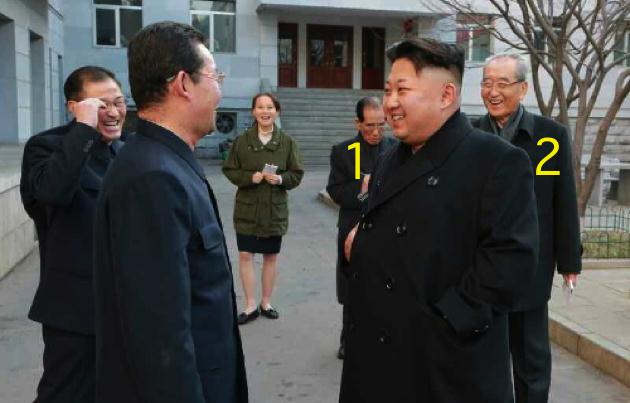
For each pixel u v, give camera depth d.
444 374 1.94
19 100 14.49
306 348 4.58
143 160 1.67
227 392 1.87
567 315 4.84
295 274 6.70
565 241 3.12
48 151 2.67
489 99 3.15
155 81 1.75
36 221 2.76
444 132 2.01
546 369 3.10
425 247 1.96
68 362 2.63
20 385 3.88
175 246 1.62
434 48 1.94
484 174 1.95
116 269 1.62
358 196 3.91
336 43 23.11
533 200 2.00
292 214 10.62
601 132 7.86
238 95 21.22
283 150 5.05
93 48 20.19
